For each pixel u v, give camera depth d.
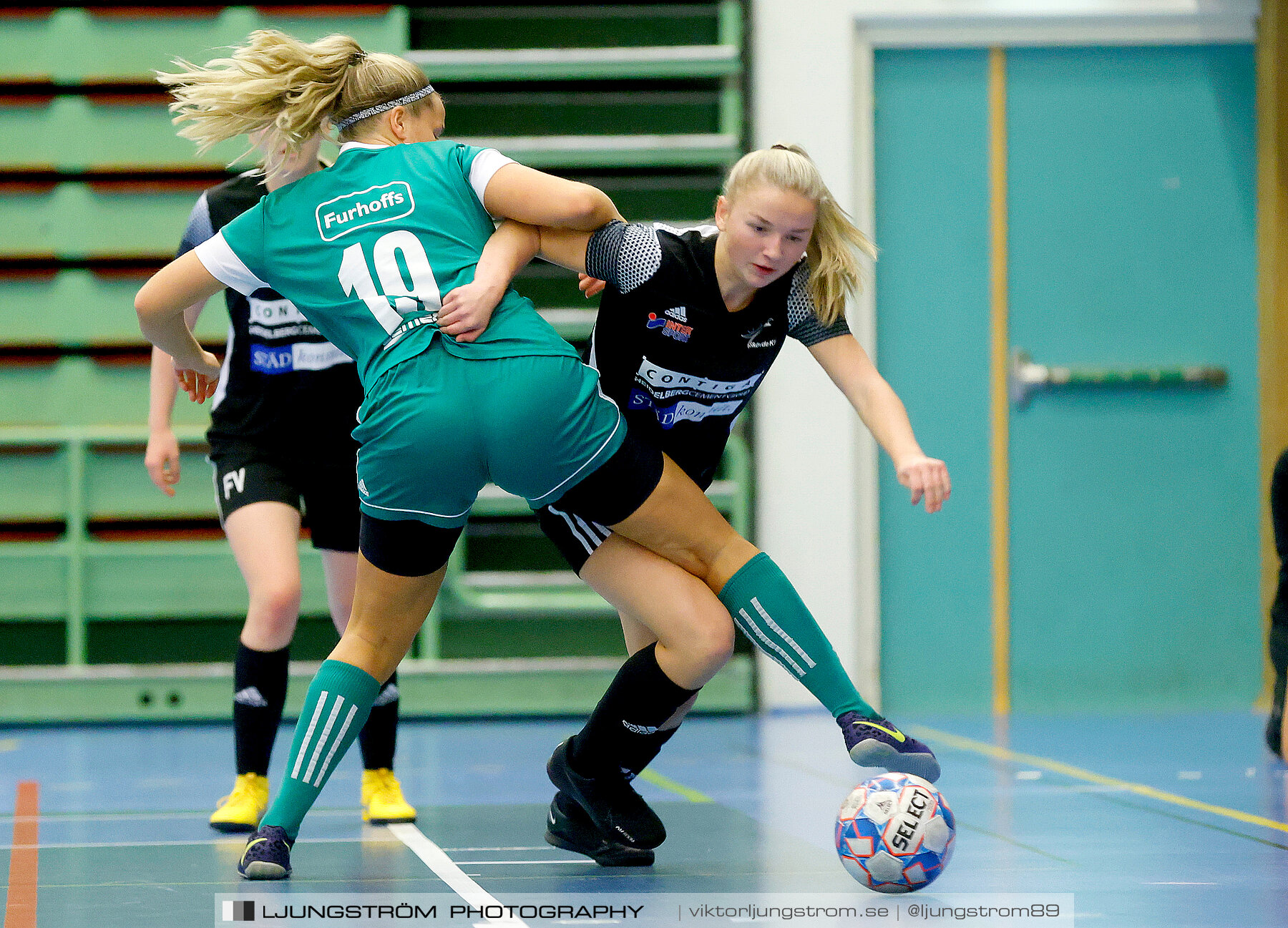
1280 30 17.19
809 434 17.05
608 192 17.17
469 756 12.81
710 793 9.88
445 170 6.74
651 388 6.83
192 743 14.37
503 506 16.31
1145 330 17.47
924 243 17.39
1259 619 17.47
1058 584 17.44
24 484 16.27
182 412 16.59
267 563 8.73
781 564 17.00
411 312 6.34
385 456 6.22
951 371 17.41
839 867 6.90
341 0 16.75
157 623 16.81
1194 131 17.47
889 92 17.41
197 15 16.56
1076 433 17.45
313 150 7.65
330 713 6.61
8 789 10.73
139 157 16.59
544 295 17.48
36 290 16.59
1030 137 17.45
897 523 17.39
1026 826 8.19
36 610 16.12
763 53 17.14
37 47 16.55
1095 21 17.34
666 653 6.58
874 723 6.32
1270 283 17.38
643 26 17.50
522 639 16.91
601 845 7.08
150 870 7.09
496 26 17.50
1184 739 13.59
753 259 6.23
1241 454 17.52
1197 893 6.17
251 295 8.98
